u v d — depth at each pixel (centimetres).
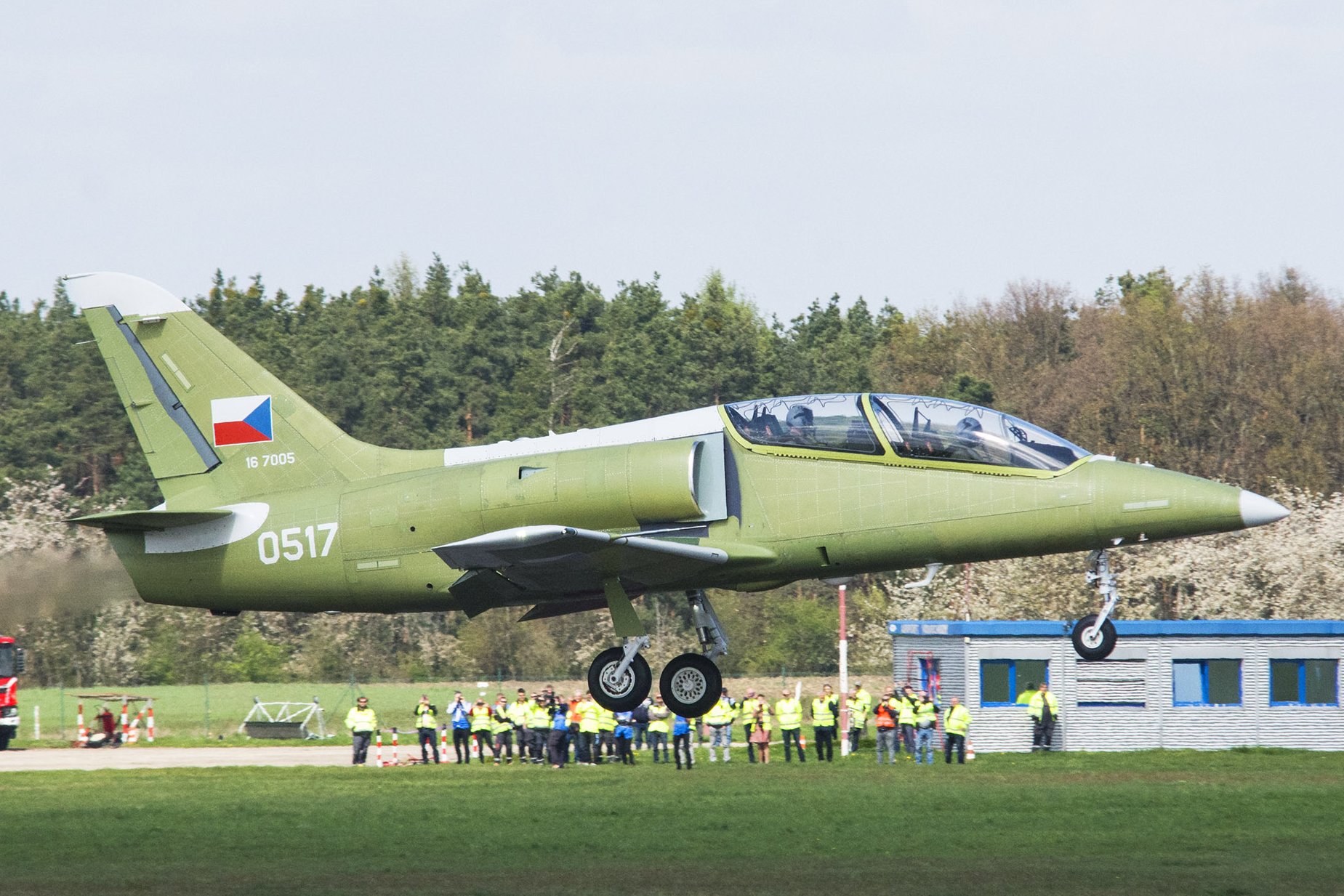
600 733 11219
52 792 8719
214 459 8119
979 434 6912
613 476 7000
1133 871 5259
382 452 7888
